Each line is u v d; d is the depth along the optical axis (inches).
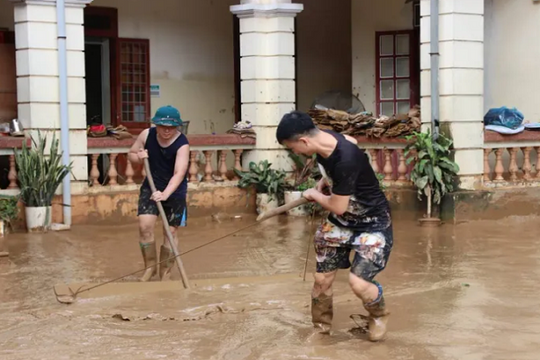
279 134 207.8
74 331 233.3
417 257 349.1
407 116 472.7
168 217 305.4
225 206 489.7
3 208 414.3
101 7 574.2
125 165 566.9
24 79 435.5
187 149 301.0
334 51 671.1
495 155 475.5
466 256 349.7
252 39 498.0
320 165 209.9
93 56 600.7
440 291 281.3
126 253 367.9
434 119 447.8
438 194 447.5
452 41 445.1
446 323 238.5
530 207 467.5
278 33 496.1
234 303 260.7
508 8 514.6
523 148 475.8
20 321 245.6
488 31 521.7
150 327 236.7
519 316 246.2
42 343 222.7
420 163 442.3
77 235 418.3
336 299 269.6
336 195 205.8
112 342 222.5
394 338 223.3
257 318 245.3
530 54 509.4
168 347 217.5
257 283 293.1
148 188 304.2
